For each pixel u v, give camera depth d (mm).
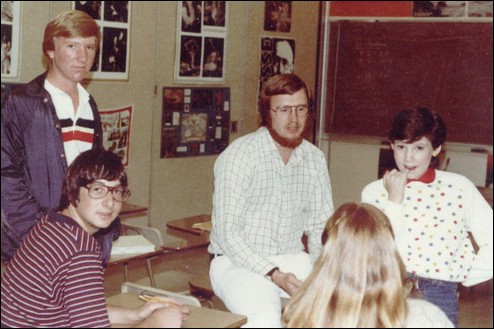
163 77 5266
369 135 5973
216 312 2244
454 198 2572
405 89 5777
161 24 5191
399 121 2549
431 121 2529
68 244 2002
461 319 4473
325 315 1729
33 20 4359
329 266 1752
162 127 5297
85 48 3000
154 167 5273
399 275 1740
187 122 5480
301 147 3018
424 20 5645
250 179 2906
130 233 5039
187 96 5453
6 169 2887
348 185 6117
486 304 4820
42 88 2977
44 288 1983
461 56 5496
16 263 2051
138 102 5102
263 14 5926
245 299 2676
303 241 3766
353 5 5992
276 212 2969
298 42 6203
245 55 5848
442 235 2547
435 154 2619
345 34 6055
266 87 2902
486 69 5391
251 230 2959
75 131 3080
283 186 2969
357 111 6020
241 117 5926
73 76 3002
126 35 4945
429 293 2531
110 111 4902
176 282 4719
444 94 5598
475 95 5457
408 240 2555
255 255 2801
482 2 5367
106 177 2119
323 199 3094
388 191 2537
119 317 2168
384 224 1775
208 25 5527
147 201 5242
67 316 2000
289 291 2719
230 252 2838
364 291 1715
